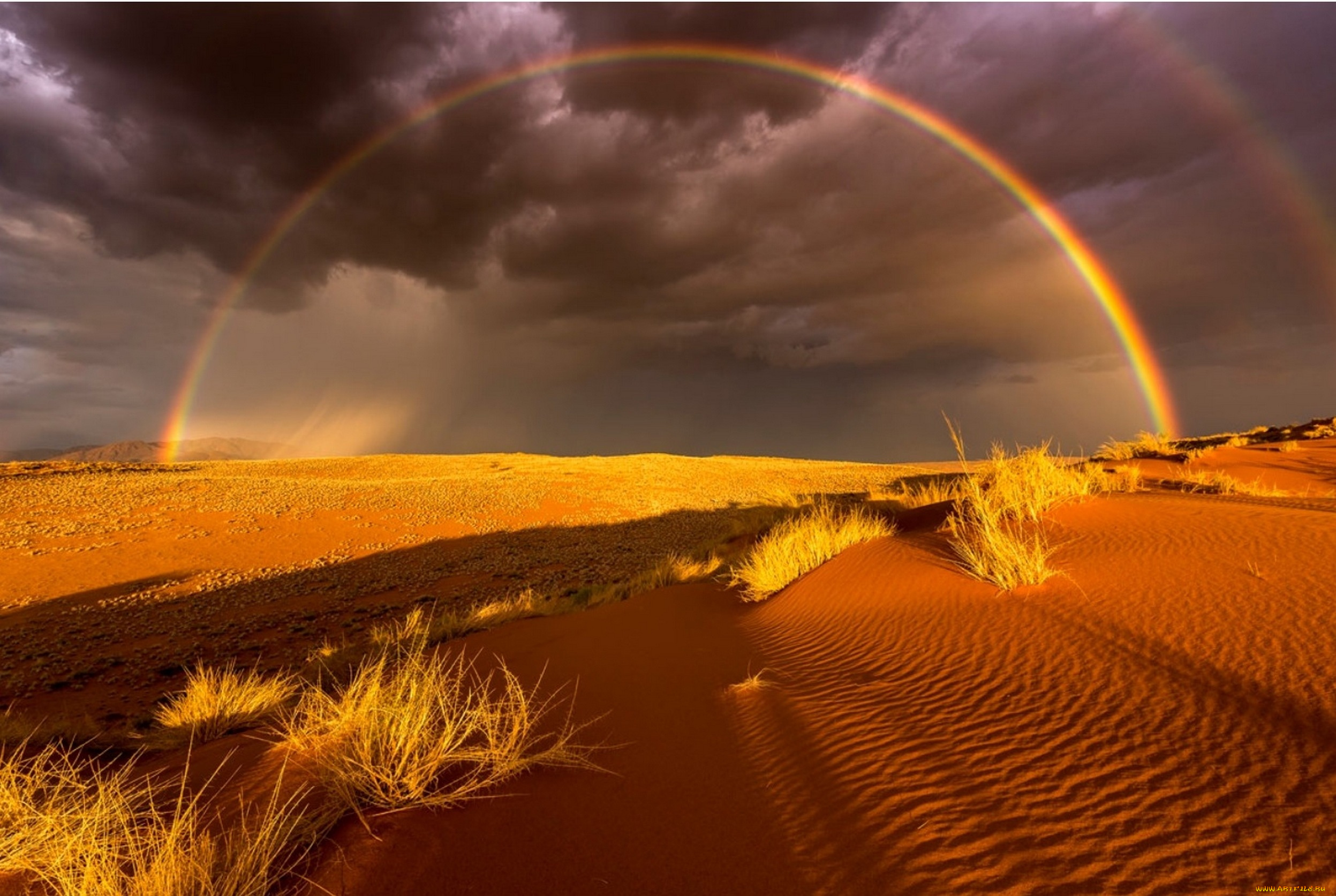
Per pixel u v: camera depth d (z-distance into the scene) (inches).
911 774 163.3
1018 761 161.9
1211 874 114.2
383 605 1053.8
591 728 213.9
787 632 335.0
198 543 1454.2
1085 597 262.2
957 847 131.3
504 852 135.6
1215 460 911.0
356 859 130.5
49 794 173.2
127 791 173.3
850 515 613.0
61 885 127.0
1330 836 117.6
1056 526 388.8
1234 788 135.9
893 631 289.4
